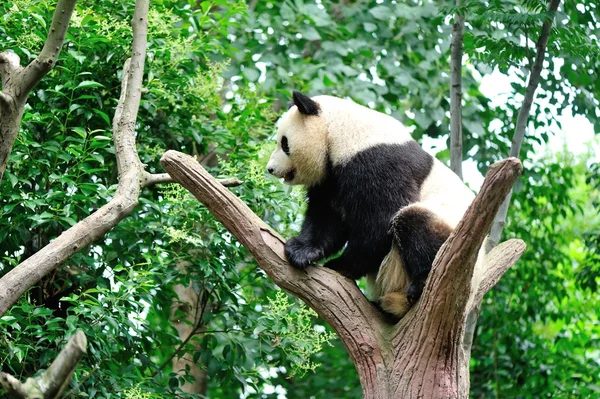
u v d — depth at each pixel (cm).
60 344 768
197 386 1301
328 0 1571
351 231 755
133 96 794
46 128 898
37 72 642
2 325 776
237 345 920
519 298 1398
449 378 646
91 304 783
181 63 982
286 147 797
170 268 910
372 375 668
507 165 546
